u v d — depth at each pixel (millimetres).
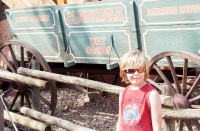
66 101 7887
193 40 4941
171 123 3654
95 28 6066
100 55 6160
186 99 4828
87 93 7660
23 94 6605
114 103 7465
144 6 5277
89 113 6945
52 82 6023
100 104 7484
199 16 4785
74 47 6523
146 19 5320
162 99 3516
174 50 4836
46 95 8523
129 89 2936
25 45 6336
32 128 5379
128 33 5613
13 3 7777
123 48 5781
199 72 5082
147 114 2787
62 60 6812
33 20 7078
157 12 5176
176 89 5047
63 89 8938
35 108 5875
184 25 4965
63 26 6570
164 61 5324
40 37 7074
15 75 6055
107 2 5750
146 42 5441
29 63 6699
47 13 6754
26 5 7590
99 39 6078
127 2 5453
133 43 5594
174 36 5117
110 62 6055
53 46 6895
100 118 6598
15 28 7527
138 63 2768
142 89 2838
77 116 6812
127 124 2867
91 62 6352
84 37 6309
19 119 5590
